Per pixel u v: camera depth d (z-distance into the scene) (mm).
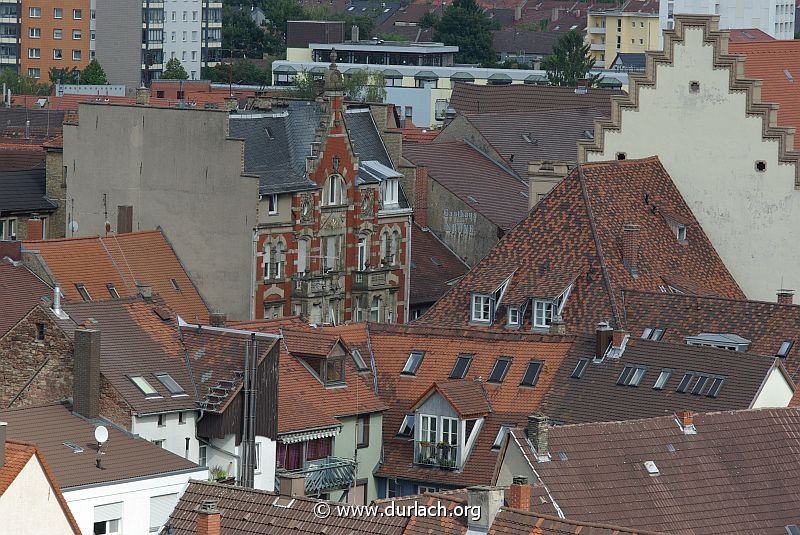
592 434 158625
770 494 161125
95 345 182625
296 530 141500
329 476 196125
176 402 186000
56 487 146500
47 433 177750
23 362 186000
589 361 199000
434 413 199000
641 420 161500
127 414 182750
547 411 196500
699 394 190500
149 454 177875
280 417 194500
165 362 189125
